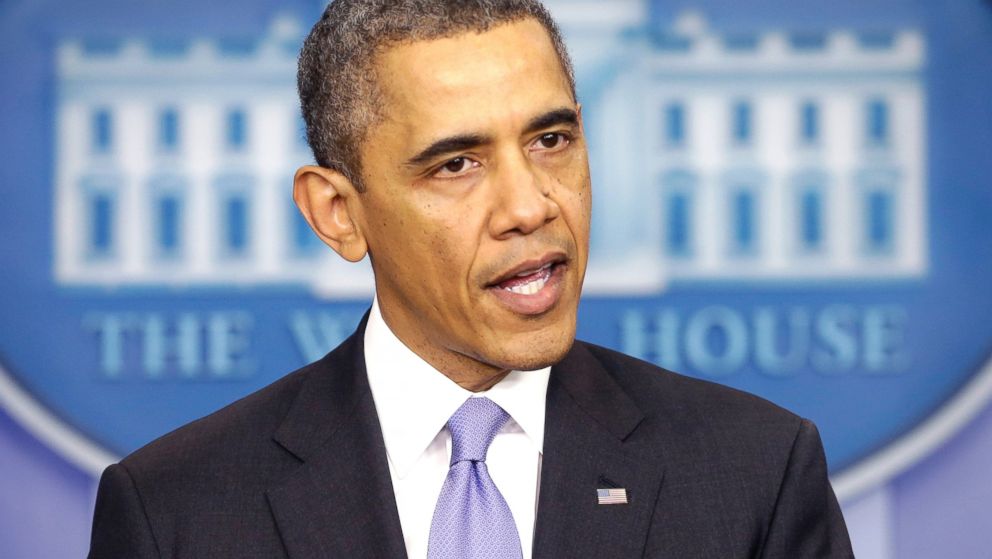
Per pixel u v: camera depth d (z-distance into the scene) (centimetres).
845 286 874
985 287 868
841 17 878
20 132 877
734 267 875
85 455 875
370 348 463
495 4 407
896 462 867
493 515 424
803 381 872
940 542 867
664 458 452
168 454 455
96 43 881
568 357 478
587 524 432
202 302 880
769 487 450
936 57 876
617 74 878
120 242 879
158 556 434
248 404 475
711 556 433
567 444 446
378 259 439
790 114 877
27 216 875
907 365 871
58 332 877
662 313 875
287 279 881
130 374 878
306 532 433
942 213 873
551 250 401
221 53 885
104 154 880
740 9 881
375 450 445
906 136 875
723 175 877
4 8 877
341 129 429
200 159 882
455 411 444
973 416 867
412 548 435
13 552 871
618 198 876
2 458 873
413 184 409
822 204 874
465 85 398
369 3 422
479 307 408
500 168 400
